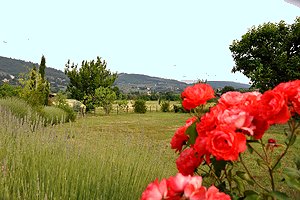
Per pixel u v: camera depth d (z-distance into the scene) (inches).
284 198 60.8
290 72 1067.3
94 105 1550.2
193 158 68.8
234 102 64.1
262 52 1112.8
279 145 67.7
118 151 194.7
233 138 53.7
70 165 158.7
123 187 150.9
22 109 616.7
